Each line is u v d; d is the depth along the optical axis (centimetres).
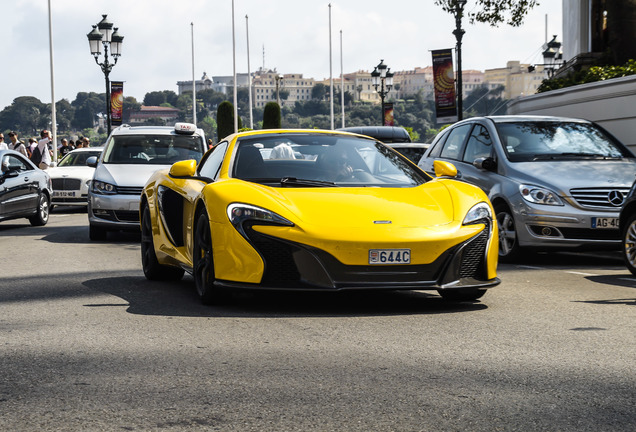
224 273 626
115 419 363
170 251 768
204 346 509
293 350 496
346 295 716
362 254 603
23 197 1633
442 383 419
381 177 712
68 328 573
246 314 622
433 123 14925
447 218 637
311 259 604
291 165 709
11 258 1077
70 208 2327
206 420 361
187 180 757
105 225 1320
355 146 748
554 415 365
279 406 380
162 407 380
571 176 996
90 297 720
